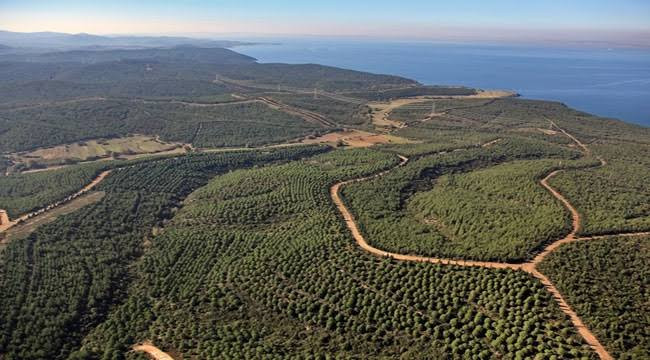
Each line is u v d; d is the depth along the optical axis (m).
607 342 113.88
